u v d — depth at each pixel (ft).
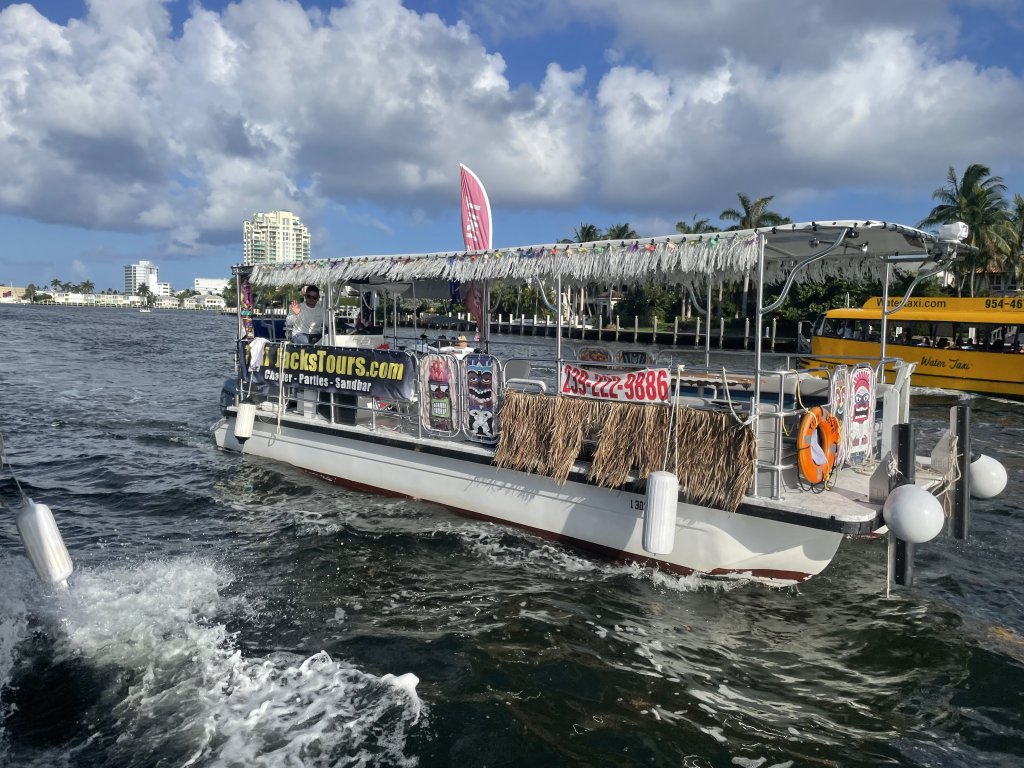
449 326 37.58
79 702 15.15
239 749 13.66
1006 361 70.28
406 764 13.35
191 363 93.35
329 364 30.30
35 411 50.49
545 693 15.71
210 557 23.04
